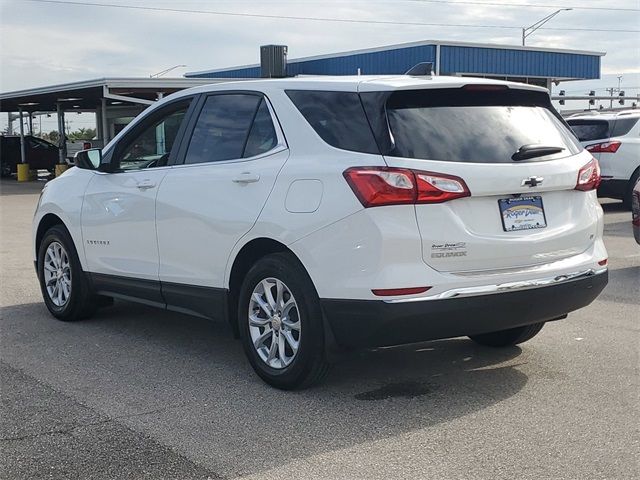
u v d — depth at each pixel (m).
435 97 4.64
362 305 4.27
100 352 5.82
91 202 6.35
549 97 5.14
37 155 34.53
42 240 7.00
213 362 5.54
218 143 5.37
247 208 4.88
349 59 32.38
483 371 5.22
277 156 4.86
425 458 3.82
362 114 4.52
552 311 4.69
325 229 4.39
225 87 5.47
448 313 4.27
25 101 32.12
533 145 4.67
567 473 3.63
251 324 4.98
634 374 5.12
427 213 4.25
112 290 6.31
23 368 5.41
